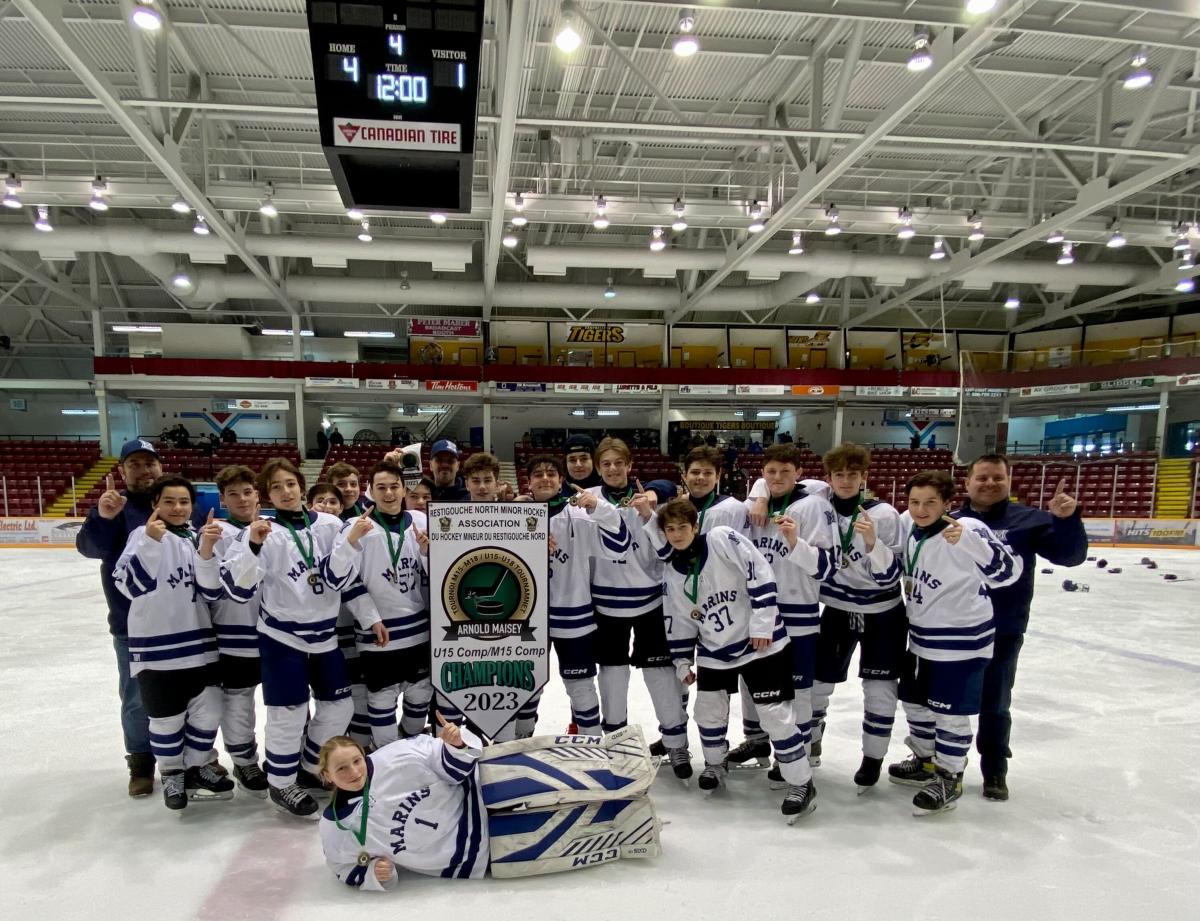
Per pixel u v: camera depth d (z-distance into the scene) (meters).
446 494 4.28
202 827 3.05
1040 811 3.24
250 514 3.49
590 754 2.90
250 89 10.79
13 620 7.55
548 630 3.44
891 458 23.47
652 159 13.61
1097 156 11.10
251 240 14.24
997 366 23.64
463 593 3.37
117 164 13.54
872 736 3.38
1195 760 3.89
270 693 3.09
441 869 2.60
